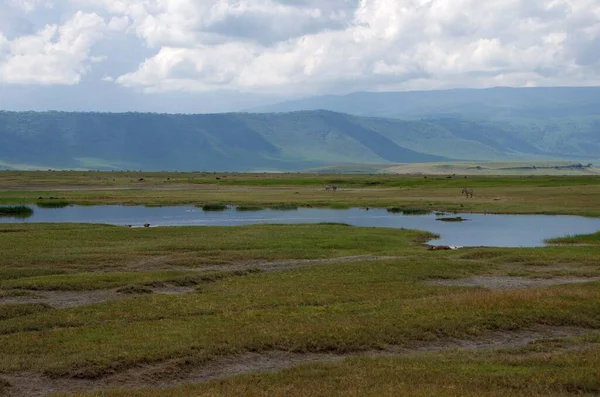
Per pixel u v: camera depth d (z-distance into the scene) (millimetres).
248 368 24953
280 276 43594
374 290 38812
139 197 121125
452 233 73000
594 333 29688
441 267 46906
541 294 35656
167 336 27984
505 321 30750
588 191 124500
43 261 48969
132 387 22750
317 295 37219
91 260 49750
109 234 65562
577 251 55188
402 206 104250
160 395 20922
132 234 65750
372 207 105188
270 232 68250
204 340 27359
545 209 96562
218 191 141875
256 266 48812
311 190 147250
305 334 28141
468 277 44375
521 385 21688
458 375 22766
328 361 25359
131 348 26125
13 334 28969
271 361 25766
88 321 31172
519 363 24531
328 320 30859
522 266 48812
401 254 54750
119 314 32500
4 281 40656
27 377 23484
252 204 109312
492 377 22422
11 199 114625
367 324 29812
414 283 41281
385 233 69000
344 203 110062
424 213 97125
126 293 38500
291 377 22969
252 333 28422
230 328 29406
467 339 28969
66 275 43312
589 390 21469
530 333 29984
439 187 153125
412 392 20641
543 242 65250
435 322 30172
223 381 22688
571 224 81000
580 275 44938
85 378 23484
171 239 62188
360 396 20359
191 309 33531
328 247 58812
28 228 71000
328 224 77438
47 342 27297
